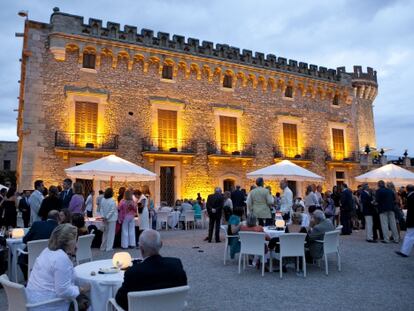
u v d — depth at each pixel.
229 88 24.61
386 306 5.95
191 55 23.02
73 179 18.92
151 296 3.54
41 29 19.41
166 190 21.67
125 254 5.35
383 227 12.95
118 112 20.70
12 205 11.45
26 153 18.11
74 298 4.29
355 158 29.41
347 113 29.98
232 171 23.77
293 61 27.42
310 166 27.09
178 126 22.31
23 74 20.67
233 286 7.27
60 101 19.28
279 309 5.83
